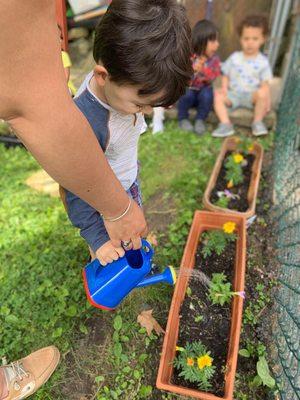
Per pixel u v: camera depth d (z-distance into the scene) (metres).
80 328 1.94
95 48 1.10
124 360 1.84
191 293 2.02
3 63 0.76
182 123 3.40
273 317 2.02
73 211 1.39
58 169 0.91
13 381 1.67
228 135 3.32
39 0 0.74
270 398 1.72
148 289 2.10
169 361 1.70
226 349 1.83
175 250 2.32
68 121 0.84
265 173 2.98
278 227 2.45
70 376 1.81
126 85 1.08
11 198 2.66
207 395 1.53
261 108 3.33
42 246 2.34
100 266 1.53
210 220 2.31
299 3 3.32
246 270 2.24
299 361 1.53
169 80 1.06
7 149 3.07
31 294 2.08
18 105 0.82
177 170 2.96
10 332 1.92
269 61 3.65
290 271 2.07
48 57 0.80
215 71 3.20
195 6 3.44
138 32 1.01
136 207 1.17
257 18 3.23
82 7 3.12
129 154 1.48
